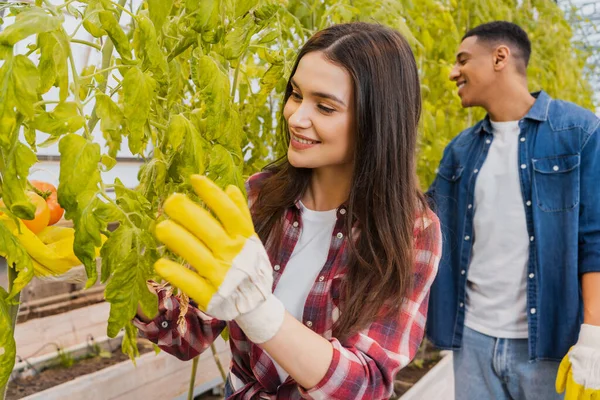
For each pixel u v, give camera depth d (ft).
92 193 2.04
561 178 4.87
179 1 3.22
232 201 2.08
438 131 8.07
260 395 3.08
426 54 7.97
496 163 5.26
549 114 5.03
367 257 2.81
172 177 2.78
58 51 2.01
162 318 3.14
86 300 8.98
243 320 2.09
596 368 4.25
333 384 2.23
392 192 2.80
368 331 2.63
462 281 5.44
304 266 3.06
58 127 1.98
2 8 2.23
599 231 4.67
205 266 1.97
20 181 1.88
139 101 2.23
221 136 2.76
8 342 1.96
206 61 2.65
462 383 5.55
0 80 1.77
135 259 2.29
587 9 19.81
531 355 4.98
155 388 6.06
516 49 5.16
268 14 3.00
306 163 2.77
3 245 1.91
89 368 6.88
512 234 5.11
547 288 4.93
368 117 2.72
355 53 2.66
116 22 2.15
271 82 3.92
